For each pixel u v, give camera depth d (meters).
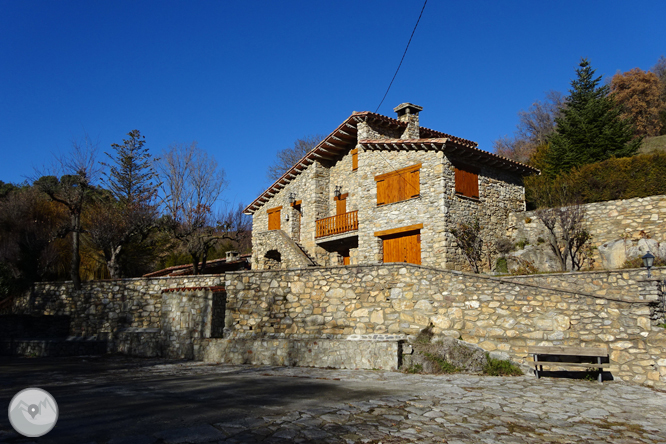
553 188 18.86
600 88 24.86
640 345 7.98
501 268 15.94
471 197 16.45
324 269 10.82
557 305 8.77
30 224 20.48
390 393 6.72
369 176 18.22
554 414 5.76
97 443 4.17
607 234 15.12
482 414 5.65
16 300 17.47
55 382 8.29
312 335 10.61
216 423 4.91
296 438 4.51
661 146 28.38
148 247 25.52
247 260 24.94
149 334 13.27
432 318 9.65
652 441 4.82
